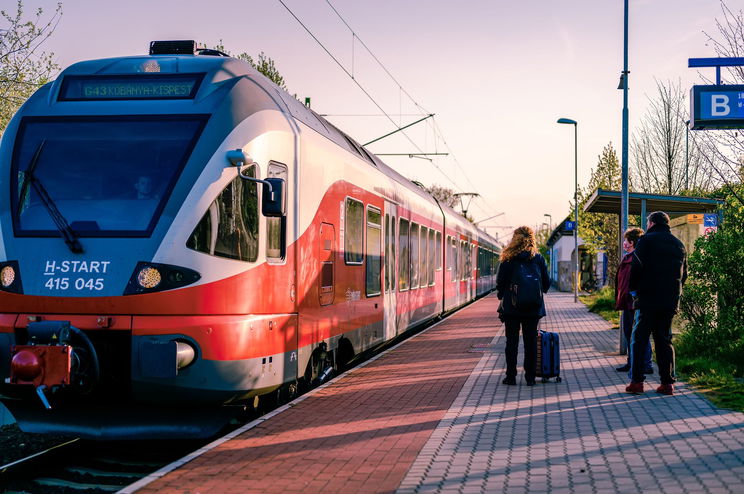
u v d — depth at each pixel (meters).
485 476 5.44
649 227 8.79
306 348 8.27
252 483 5.40
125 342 6.61
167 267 6.53
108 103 7.21
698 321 11.90
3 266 6.72
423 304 17.00
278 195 7.02
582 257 46.69
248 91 7.45
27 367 6.20
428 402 8.48
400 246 14.20
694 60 10.48
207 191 6.76
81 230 6.69
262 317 7.13
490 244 42.22
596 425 7.06
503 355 12.84
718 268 11.42
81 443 7.39
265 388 7.22
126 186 6.82
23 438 8.24
